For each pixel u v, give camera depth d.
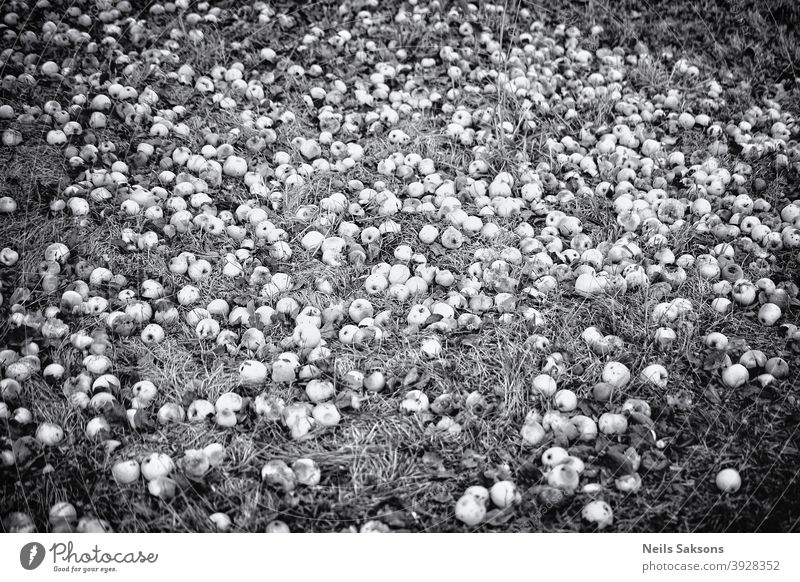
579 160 2.77
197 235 2.41
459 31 3.54
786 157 2.78
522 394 1.97
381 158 2.79
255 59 3.25
